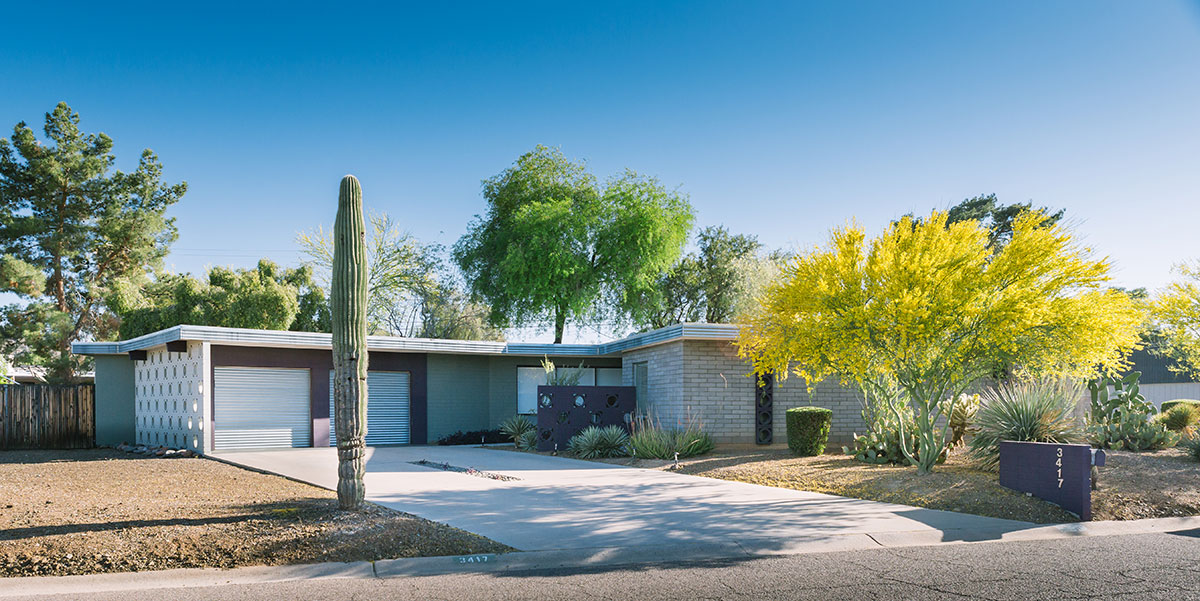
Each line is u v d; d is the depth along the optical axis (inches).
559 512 364.2
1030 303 434.0
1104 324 431.8
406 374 871.7
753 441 687.7
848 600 228.2
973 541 316.8
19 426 802.8
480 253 1457.9
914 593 235.3
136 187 1392.7
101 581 243.9
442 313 1716.3
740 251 1584.6
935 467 478.0
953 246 453.7
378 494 422.0
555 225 1348.4
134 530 290.7
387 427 853.8
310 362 792.3
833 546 302.4
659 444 622.5
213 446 727.7
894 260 448.8
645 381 794.8
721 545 298.7
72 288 1369.3
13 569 249.3
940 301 442.0
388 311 1582.2
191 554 266.7
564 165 1488.7
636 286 1401.3
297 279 1258.6
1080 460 355.3
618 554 285.7
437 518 344.2
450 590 240.2
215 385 737.6
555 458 669.3
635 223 1387.8
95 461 645.3
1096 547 301.9
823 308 472.1
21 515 323.0
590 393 750.5
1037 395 476.1
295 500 377.4
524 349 874.8
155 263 1443.2
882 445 522.6
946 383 465.1
